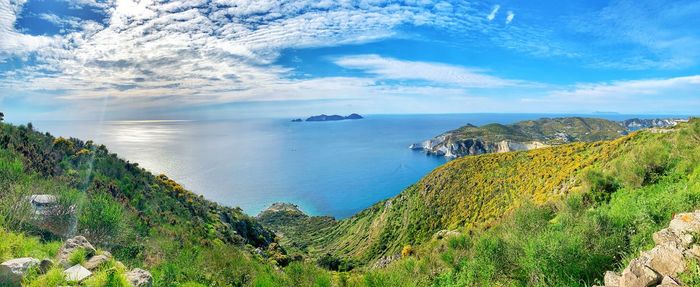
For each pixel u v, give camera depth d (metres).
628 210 10.19
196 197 37.66
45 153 22.16
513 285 7.87
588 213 10.41
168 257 13.95
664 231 6.08
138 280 7.69
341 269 35.62
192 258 13.86
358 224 88.31
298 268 10.93
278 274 12.74
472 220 51.78
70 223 12.48
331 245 81.75
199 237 22.48
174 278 11.99
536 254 7.30
